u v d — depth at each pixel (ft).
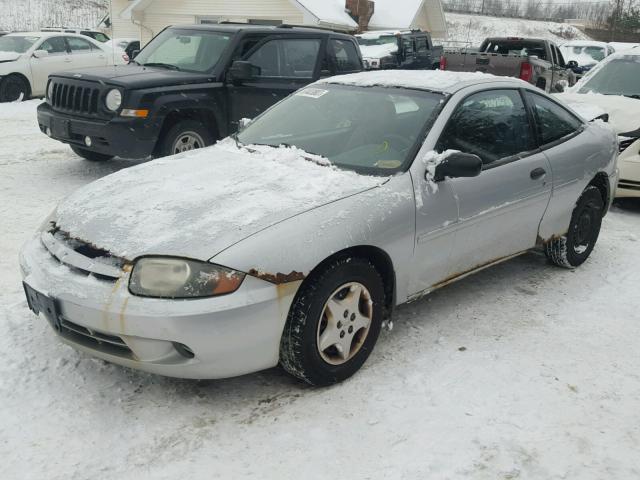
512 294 15.17
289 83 26.84
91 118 23.09
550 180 14.88
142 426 9.70
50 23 170.50
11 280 14.78
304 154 12.86
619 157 22.44
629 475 9.03
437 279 12.69
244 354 9.60
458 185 12.55
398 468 8.96
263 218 10.03
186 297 9.14
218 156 13.38
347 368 10.96
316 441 9.48
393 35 58.39
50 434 9.41
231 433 9.61
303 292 10.04
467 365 11.73
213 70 24.94
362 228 10.65
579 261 17.01
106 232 10.08
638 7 164.96
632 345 12.83
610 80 27.37
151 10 74.33
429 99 13.30
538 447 9.53
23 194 22.30
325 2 73.41
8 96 46.47
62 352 11.59
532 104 15.28
